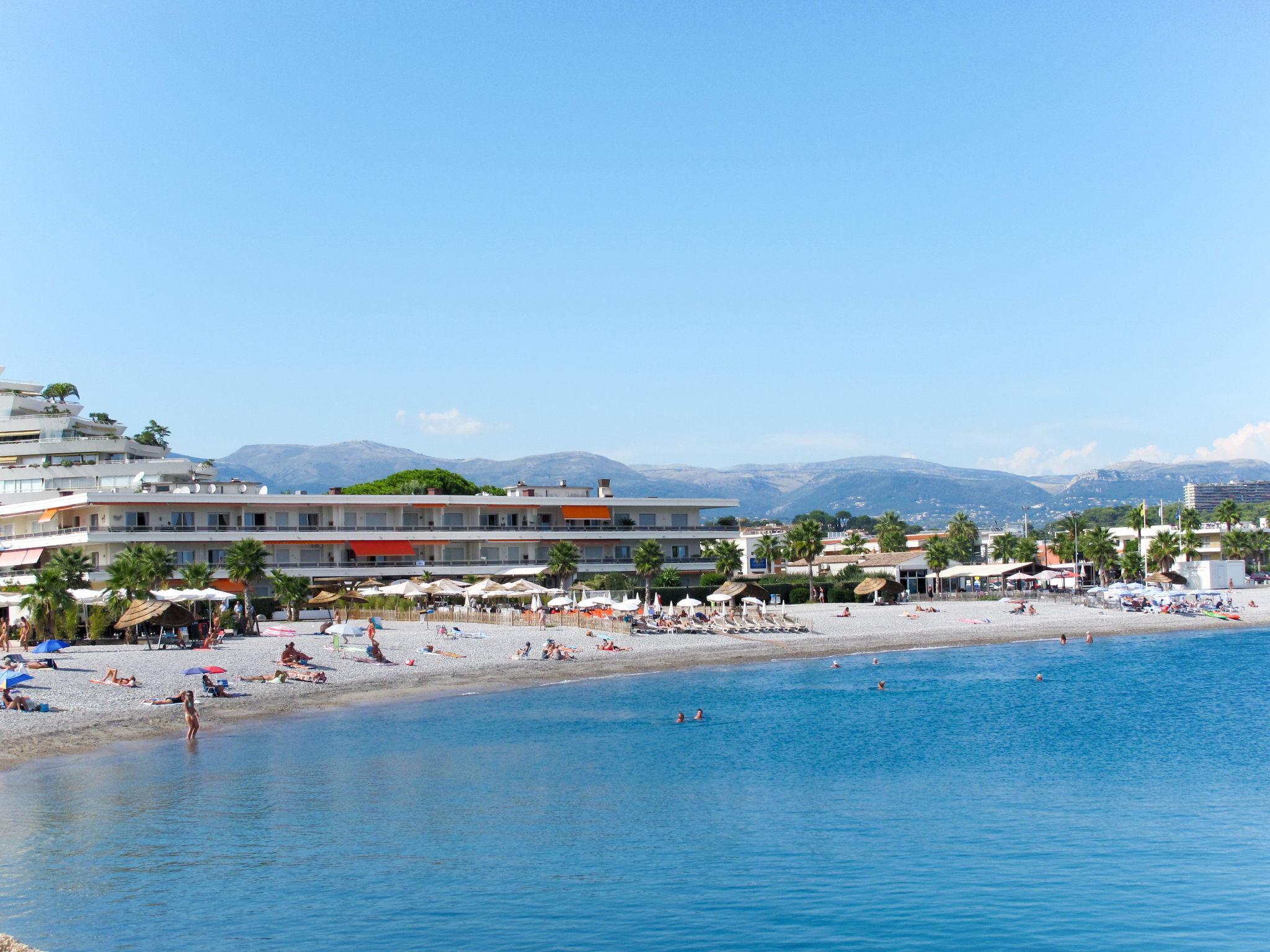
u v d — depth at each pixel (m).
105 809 39.41
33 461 138.12
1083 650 100.19
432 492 148.62
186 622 72.44
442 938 28.81
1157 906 31.53
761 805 42.16
